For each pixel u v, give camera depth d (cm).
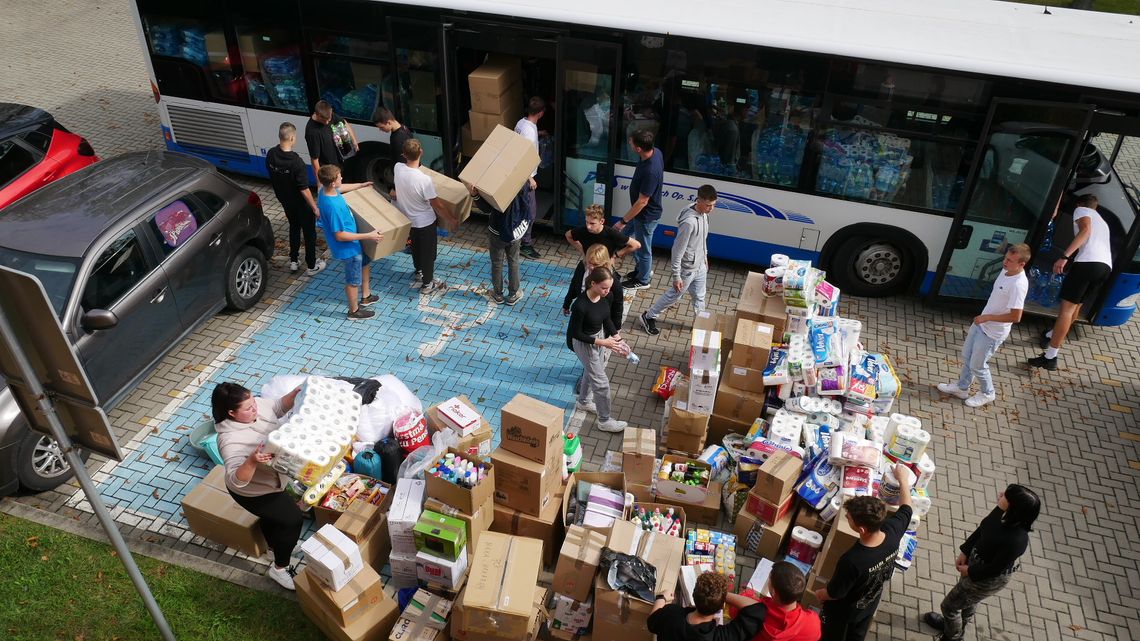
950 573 665
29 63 1477
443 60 977
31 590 608
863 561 503
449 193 909
